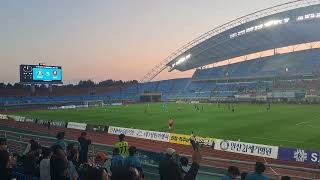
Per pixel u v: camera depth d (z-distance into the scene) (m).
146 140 31.25
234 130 39.06
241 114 59.12
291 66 111.75
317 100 86.81
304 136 33.78
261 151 21.94
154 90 140.00
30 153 11.39
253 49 127.69
